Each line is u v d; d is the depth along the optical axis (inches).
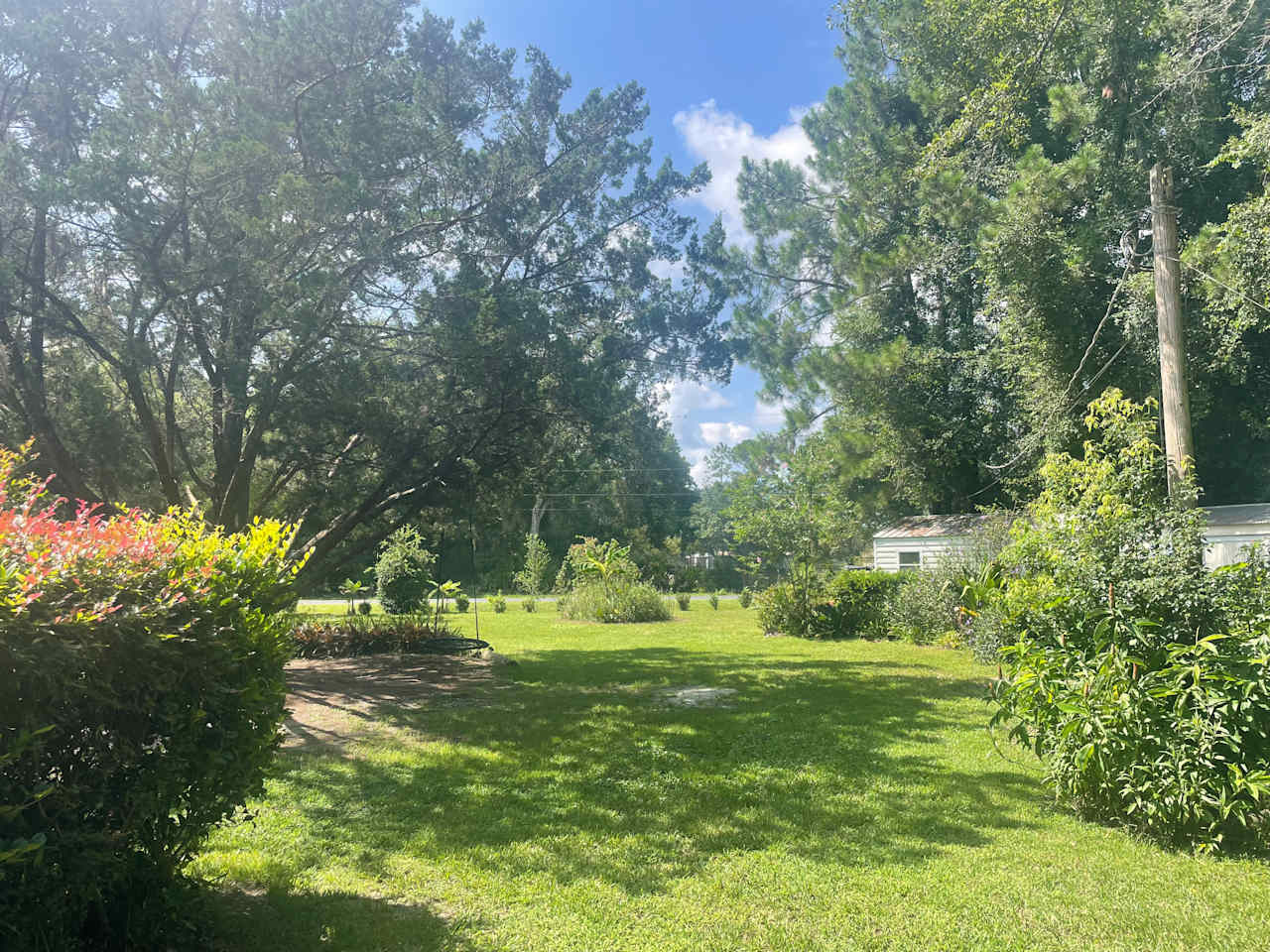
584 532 2171.5
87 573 118.9
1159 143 678.5
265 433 476.4
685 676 481.1
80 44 398.6
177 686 125.8
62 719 111.1
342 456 504.4
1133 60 622.2
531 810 221.5
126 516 162.6
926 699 389.1
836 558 846.5
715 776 254.5
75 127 407.2
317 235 391.2
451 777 257.0
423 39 487.2
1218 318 582.9
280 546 157.3
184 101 366.9
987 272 746.8
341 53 425.4
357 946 140.2
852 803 224.5
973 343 946.1
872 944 140.2
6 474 151.0
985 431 902.4
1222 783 174.9
